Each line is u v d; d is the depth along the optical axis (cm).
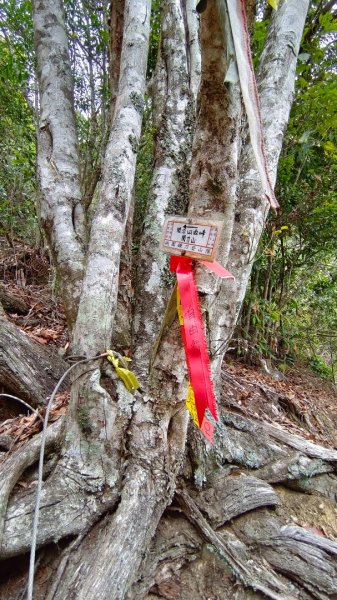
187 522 170
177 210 231
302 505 204
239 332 414
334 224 394
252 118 77
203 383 109
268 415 306
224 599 148
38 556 138
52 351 267
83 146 447
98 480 151
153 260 220
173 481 163
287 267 457
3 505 137
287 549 169
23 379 222
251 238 201
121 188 191
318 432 327
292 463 214
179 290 116
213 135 120
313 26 329
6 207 491
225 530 175
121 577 127
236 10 74
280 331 467
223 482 191
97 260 176
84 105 421
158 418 155
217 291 142
